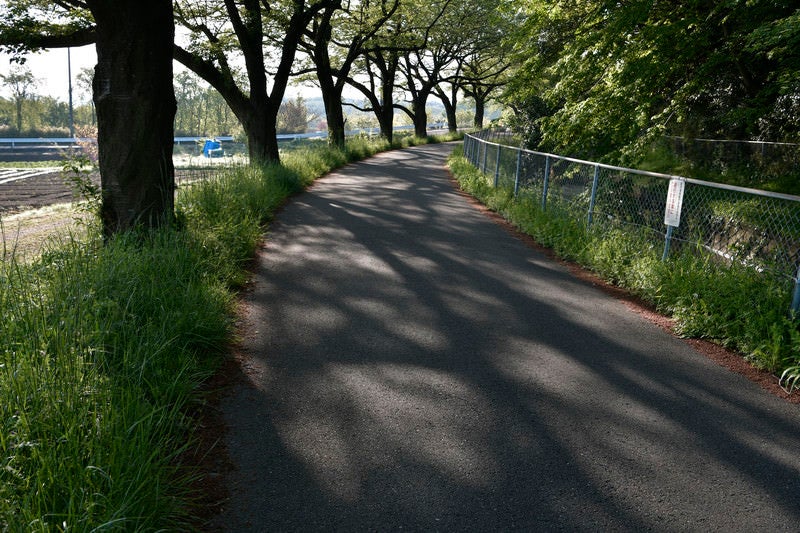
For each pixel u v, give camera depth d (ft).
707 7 36.14
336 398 14.65
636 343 19.12
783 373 16.12
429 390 15.24
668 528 10.19
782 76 32.48
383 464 11.87
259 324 19.72
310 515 10.28
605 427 13.61
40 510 8.50
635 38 37.19
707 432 13.55
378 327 19.77
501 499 10.84
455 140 188.14
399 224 39.14
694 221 25.02
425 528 10.02
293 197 50.42
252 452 12.18
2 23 38.22
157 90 25.63
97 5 24.58
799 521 10.51
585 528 10.12
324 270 26.81
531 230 36.32
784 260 20.43
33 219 48.03
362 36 98.89
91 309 14.69
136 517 8.87
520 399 14.88
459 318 20.94
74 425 10.07
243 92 64.34
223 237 26.94
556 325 20.57
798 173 40.57
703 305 20.04
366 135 146.41
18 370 11.10
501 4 44.91
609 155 39.91
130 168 25.48
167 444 11.67
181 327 16.20
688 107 47.39
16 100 319.27
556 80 51.67
